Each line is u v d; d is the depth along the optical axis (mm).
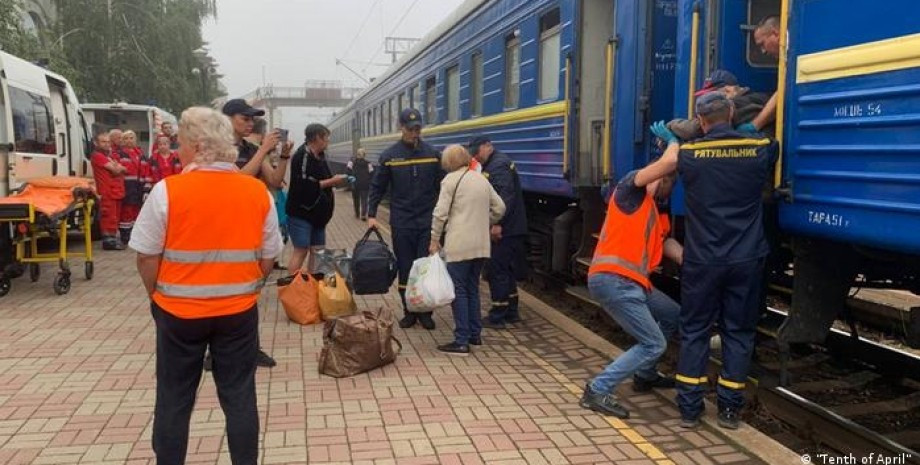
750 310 4074
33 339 5938
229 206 3092
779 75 4035
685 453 3893
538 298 8211
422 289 5559
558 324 6645
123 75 22016
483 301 7820
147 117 16641
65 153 10844
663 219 4742
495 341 6129
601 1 7125
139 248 3016
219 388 3273
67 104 11125
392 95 18078
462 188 5633
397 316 6992
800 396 4660
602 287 4371
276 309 7109
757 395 4629
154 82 22516
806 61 3836
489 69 9922
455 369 5316
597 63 7172
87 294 7738
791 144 3961
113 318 6668
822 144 3758
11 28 14227
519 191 6605
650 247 4398
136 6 22391
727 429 4113
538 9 8102
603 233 4492
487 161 6570
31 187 7750
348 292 6578
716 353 5410
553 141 7762
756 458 3809
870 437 3863
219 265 3090
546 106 7906
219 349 3219
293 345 5828
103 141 10852
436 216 5680
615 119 6527
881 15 3393
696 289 4086
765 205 4410
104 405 4477
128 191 11547
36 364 5273
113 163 10828
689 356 4180
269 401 4590
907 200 3277
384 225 15180
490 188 5816
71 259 10141
